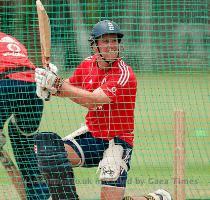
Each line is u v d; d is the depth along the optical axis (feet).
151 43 169.07
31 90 82.58
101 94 75.77
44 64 73.31
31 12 137.69
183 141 72.79
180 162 72.90
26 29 137.28
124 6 157.17
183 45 168.66
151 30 152.25
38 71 72.43
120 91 76.89
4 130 86.38
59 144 76.38
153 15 159.33
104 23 77.15
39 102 83.46
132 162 106.22
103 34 76.48
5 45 84.12
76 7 143.95
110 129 78.23
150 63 171.32
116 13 152.35
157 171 100.89
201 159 108.47
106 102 76.13
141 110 146.61
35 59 105.60
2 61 82.53
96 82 79.30
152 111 145.59
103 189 77.51
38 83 72.54
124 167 77.82
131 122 78.74
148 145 118.32
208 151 114.21
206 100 156.56
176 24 145.69
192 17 152.97
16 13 137.49
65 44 152.66
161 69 172.04
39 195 82.69
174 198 73.56
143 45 169.07
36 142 76.74
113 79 77.00
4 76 82.12
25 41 136.56
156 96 159.53
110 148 77.87
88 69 80.48
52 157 75.82
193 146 117.91
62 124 124.77
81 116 133.69
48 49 72.59
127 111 78.28
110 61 77.61
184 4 152.46
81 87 81.30
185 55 170.19
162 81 171.42
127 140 78.59
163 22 159.63
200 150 114.83
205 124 135.03
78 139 79.41
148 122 136.56
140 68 171.63
